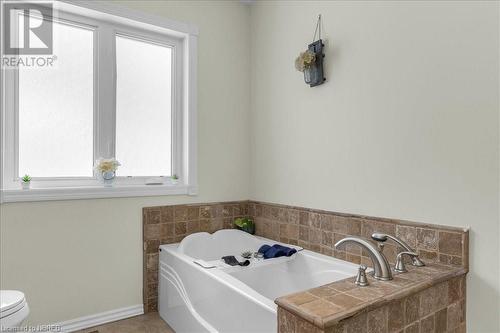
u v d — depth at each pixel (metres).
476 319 1.50
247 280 2.00
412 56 1.73
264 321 1.36
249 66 2.91
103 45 2.35
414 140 1.72
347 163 2.07
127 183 2.44
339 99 2.12
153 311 2.43
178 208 2.55
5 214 1.92
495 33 1.43
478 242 1.49
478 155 1.49
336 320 1.05
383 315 1.20
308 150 2.35
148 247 2.41
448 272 1.47
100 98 2.33
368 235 1.93
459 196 1.55
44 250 2.03
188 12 2.61
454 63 1.57
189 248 2.36
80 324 2.13
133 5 2.34
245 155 2.91
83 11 2.20
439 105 1.62
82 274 2.16
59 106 2.20
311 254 2.19
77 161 2.26
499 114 1.42
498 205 1.43
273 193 2.67
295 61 2.27
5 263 1.92
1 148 1.93
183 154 2.66
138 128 2.52
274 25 2.66
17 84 2.05
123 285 2.32
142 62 2.54
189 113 2.61
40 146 2.13
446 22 1.59
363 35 1.97
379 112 1.88
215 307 1.72
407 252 1.54
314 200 2.30
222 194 2.79
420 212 1.70
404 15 1.76
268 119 2.72
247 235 2.67
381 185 1.88
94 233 2.21
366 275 1.45
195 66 2.63
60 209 2.09
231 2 2.86
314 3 2.30
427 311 1.36
